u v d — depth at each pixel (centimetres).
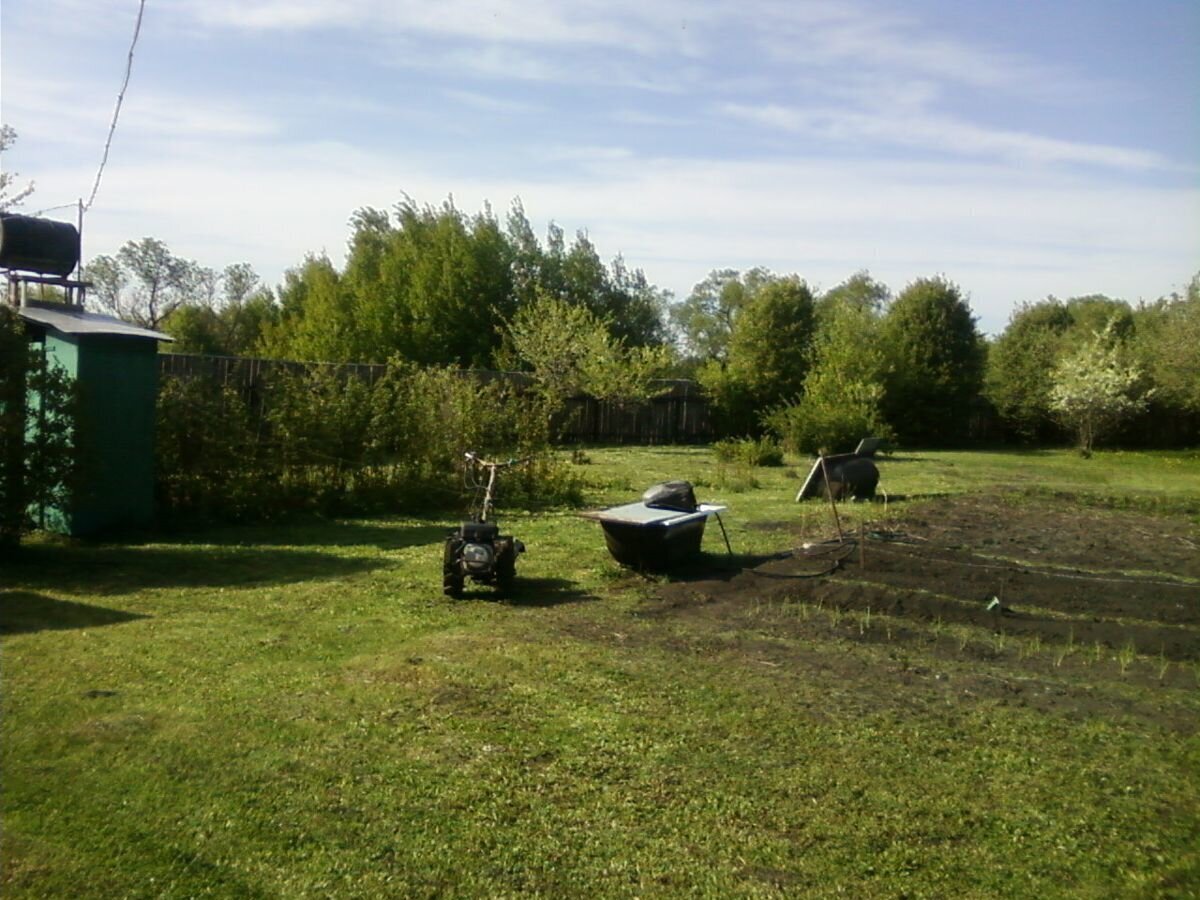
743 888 381
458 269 3738
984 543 1220
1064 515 1501
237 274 4225
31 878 370
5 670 605
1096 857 412
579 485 1576
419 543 1112
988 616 812
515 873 388
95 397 1064
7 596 796
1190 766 511
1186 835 433
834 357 3031
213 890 367
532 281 3947
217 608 786
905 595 857
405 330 3678
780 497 1656
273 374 1347
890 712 580
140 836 405
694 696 598
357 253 4125
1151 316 4003
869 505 1555
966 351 3556
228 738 509
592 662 662
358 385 1373
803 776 485
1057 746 534
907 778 486
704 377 3300
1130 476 2391
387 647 691
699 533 1034
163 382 1219
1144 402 3297
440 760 491
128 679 598
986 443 3688
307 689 591
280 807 435
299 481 1286
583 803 449
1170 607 855
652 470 2081
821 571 977
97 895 361
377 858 395
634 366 2847
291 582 889
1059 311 4603
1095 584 937
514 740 520
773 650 708
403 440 1381
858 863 403
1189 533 1357
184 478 1205
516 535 1170
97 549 1011
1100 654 716
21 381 942
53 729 511
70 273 1148
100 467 1036
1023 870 400
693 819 437
